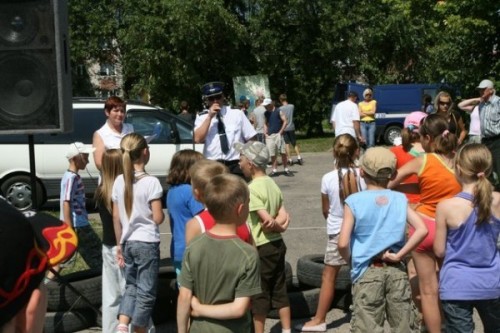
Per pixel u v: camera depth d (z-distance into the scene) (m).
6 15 5.02
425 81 33.56
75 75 39.12
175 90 30.36
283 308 5.50
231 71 31.14
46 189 12.40
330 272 5.84
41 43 5.05
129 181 5.27
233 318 3.50
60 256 1.82
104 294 5.70
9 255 1.59
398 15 32.25
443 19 20.33
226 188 3.58
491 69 19.50
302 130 34.59
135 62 30.98
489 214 4.20
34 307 1.64
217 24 29.83
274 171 17.06
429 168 5.03
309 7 32.94
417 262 4.98
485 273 4.23
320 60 33.59
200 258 3.55
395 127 27.23
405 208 4.41
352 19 32.97
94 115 12.55
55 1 5.03
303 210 11.95
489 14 18.73
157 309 6.16
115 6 36.56
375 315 4.36
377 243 4.36
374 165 4.45
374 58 34.06
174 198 5.27
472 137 11.64
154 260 5.32
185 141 12.66
